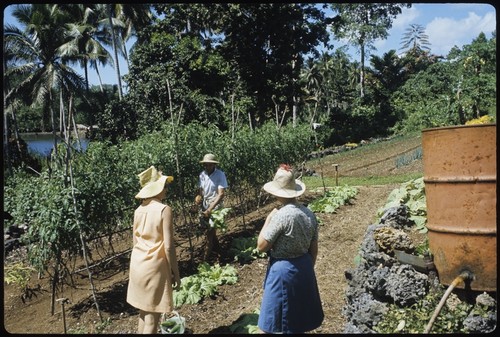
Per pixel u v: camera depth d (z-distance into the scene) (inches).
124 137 918.4
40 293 302.8
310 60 1919.3
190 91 965.8
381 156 959.0
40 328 239.6
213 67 1081.4
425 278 200.7
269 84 1168.8
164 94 934.4
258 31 1159.0
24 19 1076.5
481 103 1210.0
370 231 241.4
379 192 532.7
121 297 270.4
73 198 249.1
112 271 324.2
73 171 270.4
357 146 1289.4
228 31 1161.4
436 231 205.3
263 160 472.4
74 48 1126.4
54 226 244.2
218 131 408.8
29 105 1123.3
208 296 251.9
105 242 387.5
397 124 1620.3
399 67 2386.8
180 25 1221.7
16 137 1026.7
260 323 167.2
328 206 446.3
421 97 1835.6
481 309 181.3
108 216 294.8
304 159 615.5
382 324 177.3
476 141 192.7
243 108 973.2
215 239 314.3
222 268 282.2
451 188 198.1
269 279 165.5
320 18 1214.3
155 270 183.0
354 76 2399.1
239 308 232.2
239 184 430.9
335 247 323.3
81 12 1344.7
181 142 349.1
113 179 295.6
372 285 195.0
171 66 1014.4
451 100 1322.6
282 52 1184.8
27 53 1061.1
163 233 184.5
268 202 521.3
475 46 1588.3
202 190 308.2
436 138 203.0
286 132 565.6
